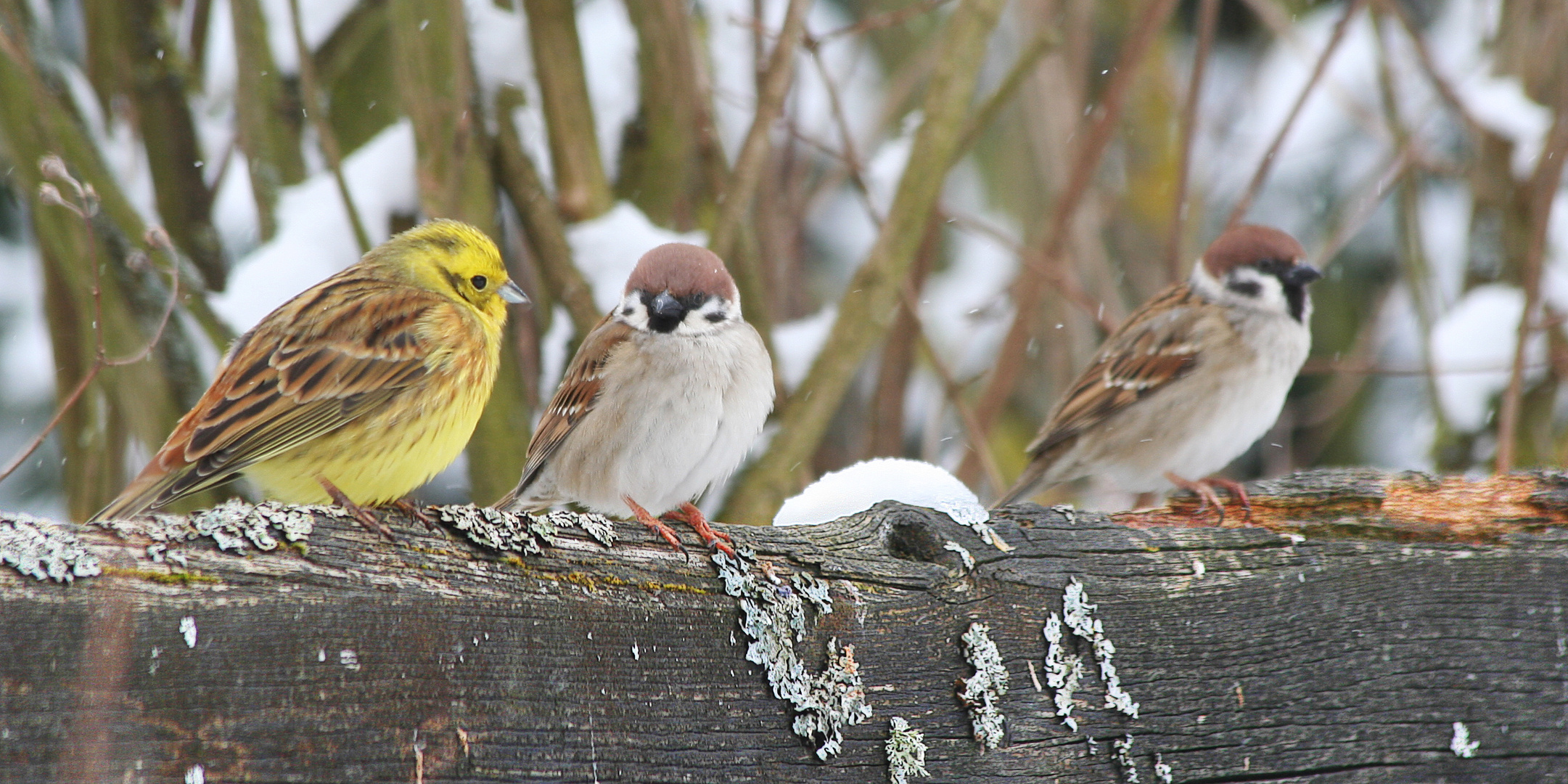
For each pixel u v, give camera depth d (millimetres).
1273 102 15938
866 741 5230
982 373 12328
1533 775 5828
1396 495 6223
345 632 4387
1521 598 5945
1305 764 5703
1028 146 15680
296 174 10867
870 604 5328
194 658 4105
